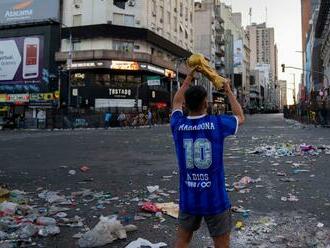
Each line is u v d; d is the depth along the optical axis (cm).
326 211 659
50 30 5309
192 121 327
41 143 2223
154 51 5888
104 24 5166
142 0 5503
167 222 602
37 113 5256
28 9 5412
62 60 5222
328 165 1188
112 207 703
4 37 5497
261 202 725
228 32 11475
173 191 837
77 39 5334
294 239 520
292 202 725
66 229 573
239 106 337
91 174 1087
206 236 535
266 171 1089
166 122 5950
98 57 5088
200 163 317
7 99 5425
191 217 327
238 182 916
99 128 4475
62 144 2139
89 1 5341
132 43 5453
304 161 1284
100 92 5162
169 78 6125
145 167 1215
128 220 614
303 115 5150
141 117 5103
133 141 2311
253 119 7238
